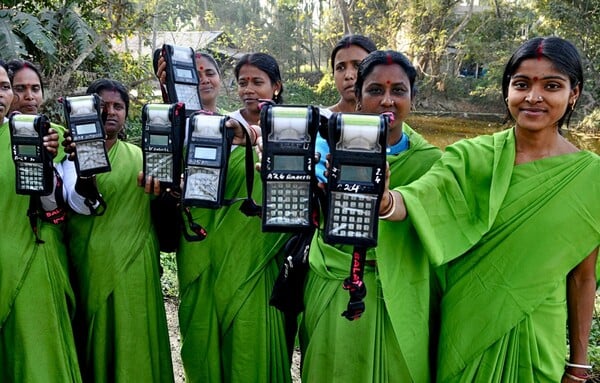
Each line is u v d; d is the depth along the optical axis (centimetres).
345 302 234
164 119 248
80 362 290
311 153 196
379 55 235
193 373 307
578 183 213
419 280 231
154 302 287
